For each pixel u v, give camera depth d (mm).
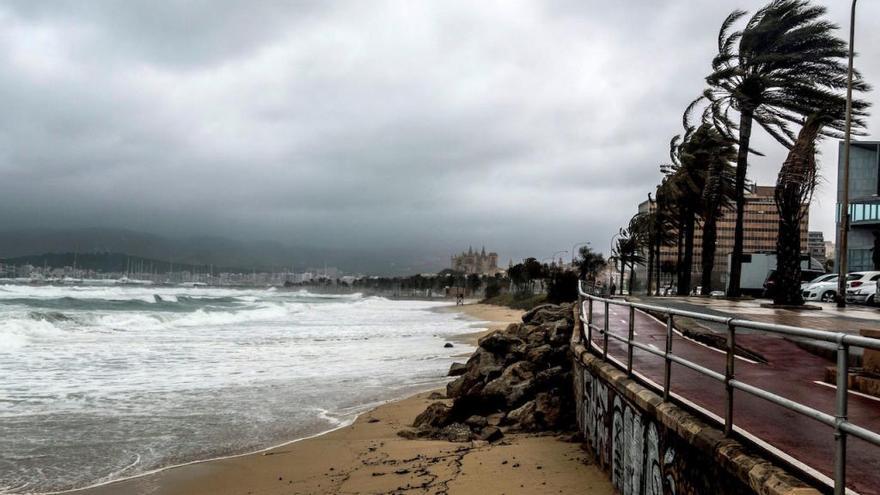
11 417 13273
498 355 18062
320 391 17172
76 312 41406
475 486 8234
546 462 9094
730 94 28562
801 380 7473
